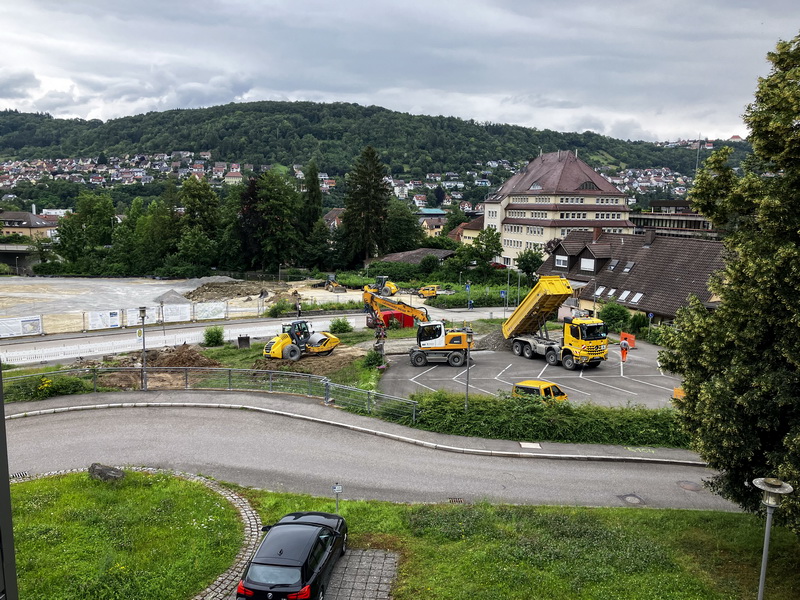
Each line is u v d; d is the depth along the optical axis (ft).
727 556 50.39
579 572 46.73
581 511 59.41
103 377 113.29
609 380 115.75
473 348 146.30
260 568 41.39
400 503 61.36
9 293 253.03
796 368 44.80
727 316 48.44
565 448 77.46
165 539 52.39
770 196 46.83
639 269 179.93
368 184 346.74
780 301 45.42
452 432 81.51
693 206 53.88
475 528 54.49
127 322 189.16
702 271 160.86
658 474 71.00
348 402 92.17
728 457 47.42
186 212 336.90
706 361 49.67
